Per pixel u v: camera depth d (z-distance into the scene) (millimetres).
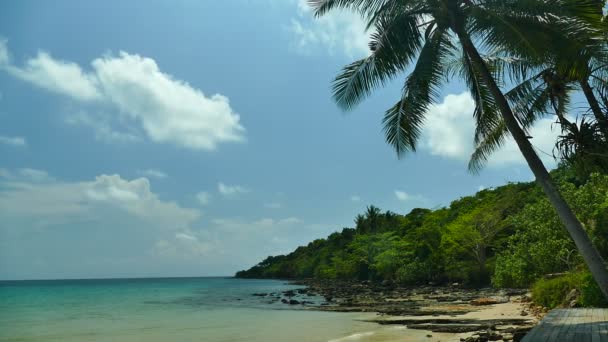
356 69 14156
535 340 8266
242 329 21859
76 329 23781
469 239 50906
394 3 12961
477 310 25609
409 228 79125
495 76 15711
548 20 11781
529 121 15656
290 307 36156
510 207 51094
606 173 12398
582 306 14844
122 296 66000
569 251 25984
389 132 15305
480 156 17234
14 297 65625
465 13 12891
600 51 11375
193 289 92688
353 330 19312
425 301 36562
